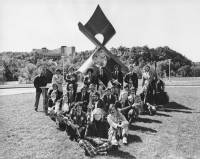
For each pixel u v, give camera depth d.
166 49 85.94
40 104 17.92
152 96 16.94
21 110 16.22
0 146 11.22
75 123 11.93
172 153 11.26
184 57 87.69
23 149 11.03
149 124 14.23
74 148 11.18
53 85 14.51
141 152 11.12
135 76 16.72
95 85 14.87
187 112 16.77
